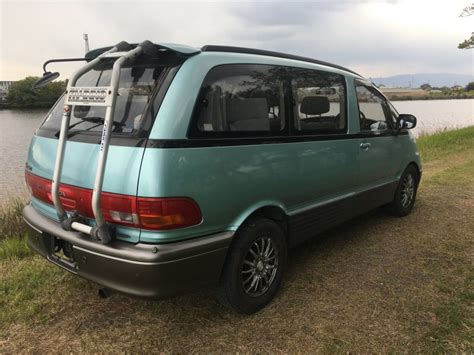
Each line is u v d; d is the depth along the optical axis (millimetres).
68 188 2697
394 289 3375
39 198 3094
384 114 4719
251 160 2842
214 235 2645
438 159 9711
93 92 2348
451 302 3139
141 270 2354
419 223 5043
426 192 6520
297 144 3266
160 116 2383
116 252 2402
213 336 2768
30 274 3631
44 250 2971
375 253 4137
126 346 2662
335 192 3840
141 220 2348
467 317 2936
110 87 2270
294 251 4211
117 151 2416
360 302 3176
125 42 2781
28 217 3123
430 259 3967
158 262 2348
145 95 2521
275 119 3105
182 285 2492
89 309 3086
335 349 2611
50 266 3785
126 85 2643
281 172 3111
